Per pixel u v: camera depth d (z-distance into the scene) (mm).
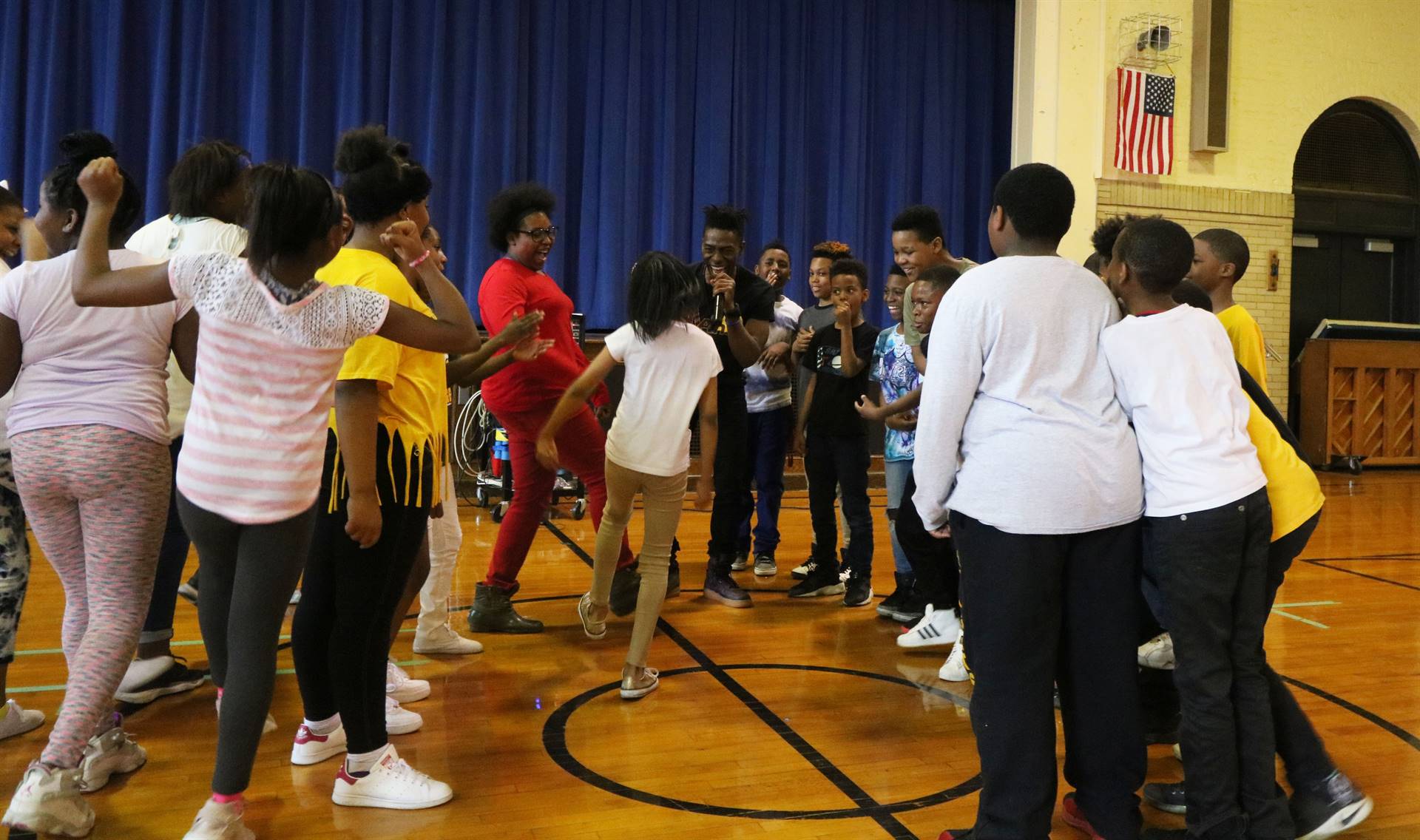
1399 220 9734
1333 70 9141
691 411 2871
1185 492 1838
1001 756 1812
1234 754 1892
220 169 2352
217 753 1856
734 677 3082
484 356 2713
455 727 2639
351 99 7523
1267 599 2023
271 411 1775
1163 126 8492
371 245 2164
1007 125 9125
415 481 2102
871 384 3814
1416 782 2375
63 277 2006
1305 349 8938
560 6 7934
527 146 7988
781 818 2137
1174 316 1915
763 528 4445
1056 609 1845
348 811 2131
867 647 3418
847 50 8648
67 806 1955
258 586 1791
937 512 1908
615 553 3170
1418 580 4586
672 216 8250
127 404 2008
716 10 8312
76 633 2170
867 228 8828
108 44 7039
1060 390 1814
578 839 2025
